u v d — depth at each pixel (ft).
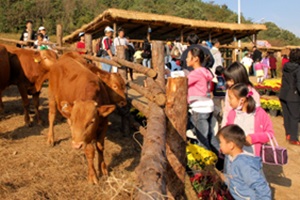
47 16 164.76
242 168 10.27
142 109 15.37
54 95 17.89
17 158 16.30
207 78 15.93
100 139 14.73
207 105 15.76
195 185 13.69
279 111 32.14
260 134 11.59
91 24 61.98
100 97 15.30
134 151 18.37
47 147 18.08
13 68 22.02
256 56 57.47
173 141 12.60
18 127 21.52
